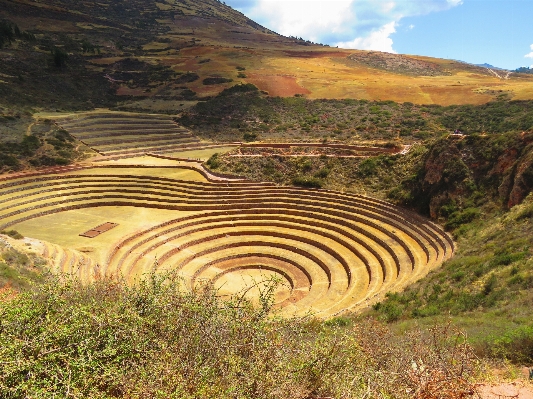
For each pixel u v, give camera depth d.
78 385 8.18
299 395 8.07
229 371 8.48
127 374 8.45
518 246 23.72
